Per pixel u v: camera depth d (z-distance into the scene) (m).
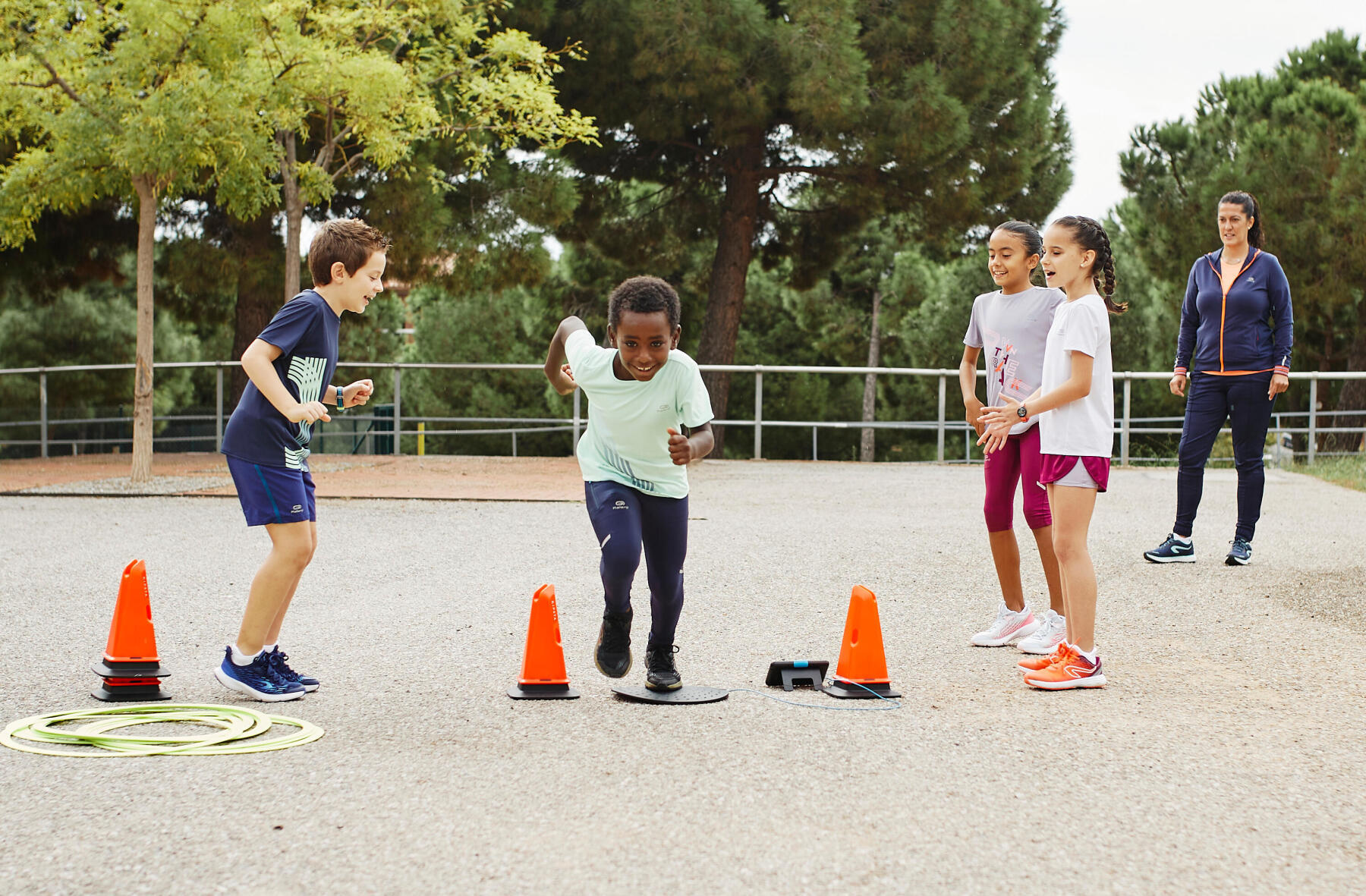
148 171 9.80
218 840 2.57
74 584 5.83
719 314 17.84
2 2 9.77
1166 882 2.39
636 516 3.75
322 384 3.96
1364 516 8.20
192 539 7.34
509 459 13.59
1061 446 4.08
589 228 18.83
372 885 2.34
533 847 2.54
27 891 2.30
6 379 20.84
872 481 10.95
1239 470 6.43
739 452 26.94
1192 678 4.12
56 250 16.34
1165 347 22.94
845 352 28.14
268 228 15.27
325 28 11.02
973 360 4.98
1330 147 16.95
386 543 7.20
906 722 3.55
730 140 15.83
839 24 14.82
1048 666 4.02
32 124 10.56
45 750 3.21
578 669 4.27
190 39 9.70
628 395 3.67
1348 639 4.68
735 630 4.91
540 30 15.20
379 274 4.06
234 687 3.82
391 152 11.52
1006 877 2.41
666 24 14.57
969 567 6.35
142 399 10.66
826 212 19.50
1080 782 2.99
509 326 26.42
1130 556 6.63
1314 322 19.34
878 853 2.53
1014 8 16.47
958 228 17.94
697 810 2.78
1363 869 2.47
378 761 3.14
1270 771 3.08
